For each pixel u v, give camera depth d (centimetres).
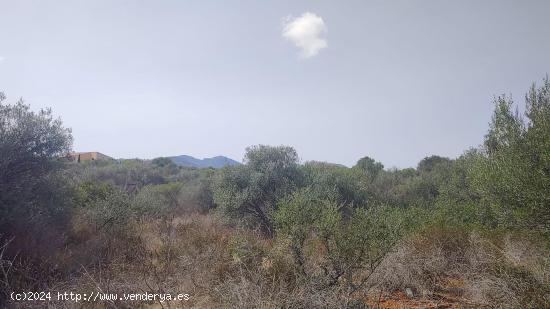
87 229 887
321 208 564
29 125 780
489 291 529
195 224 952
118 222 925
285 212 557
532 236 613
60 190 832
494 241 686
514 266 573
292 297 440
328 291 458
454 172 1318
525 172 577
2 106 766
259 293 437
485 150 694
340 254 516
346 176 1521
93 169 2373
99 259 611
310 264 525
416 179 1878
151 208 1307
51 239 707
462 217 921
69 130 873
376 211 548
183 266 580
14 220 661
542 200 550
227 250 628
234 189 1316
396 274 594
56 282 541
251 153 1478
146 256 661
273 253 559
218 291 476
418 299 551
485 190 662
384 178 2225
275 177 1362
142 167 2962
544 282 508
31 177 774
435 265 646
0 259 500
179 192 2169
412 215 846
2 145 715
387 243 508
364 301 487
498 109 645
